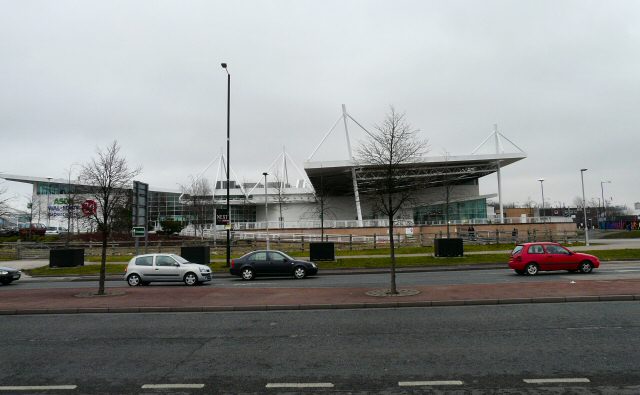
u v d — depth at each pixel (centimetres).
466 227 5322
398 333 904
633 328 904
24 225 6925
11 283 2255
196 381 638
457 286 1528
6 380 655
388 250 3388
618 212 12188
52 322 1101
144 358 761
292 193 7106
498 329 918
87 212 2214
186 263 1980
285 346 823
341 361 720
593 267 1989
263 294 1456
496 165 5866
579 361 694
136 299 1394
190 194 6794
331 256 2747
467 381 614
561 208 12419
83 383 637
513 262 2025
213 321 1078
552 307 1151
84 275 2547
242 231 5594
